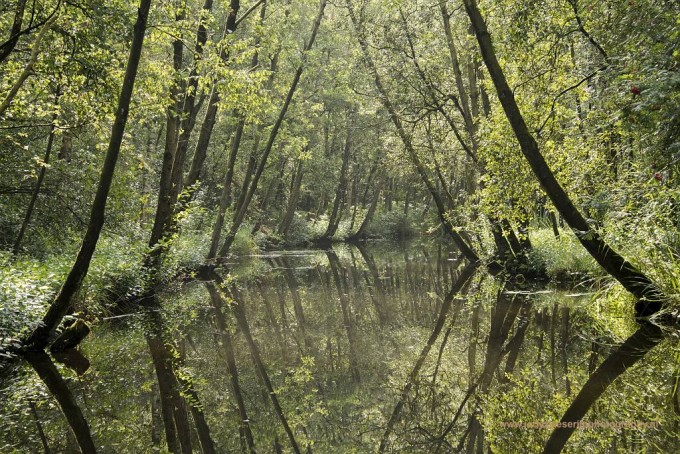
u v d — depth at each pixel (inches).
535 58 417.4
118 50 439.2
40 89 427.2
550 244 637.3
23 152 508.1
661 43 313.1
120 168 595.2
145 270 557.6
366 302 578.6
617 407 239.3
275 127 896.9
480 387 292.4
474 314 482.6
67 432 237.6
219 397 291.3
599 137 414.0
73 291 353.7
